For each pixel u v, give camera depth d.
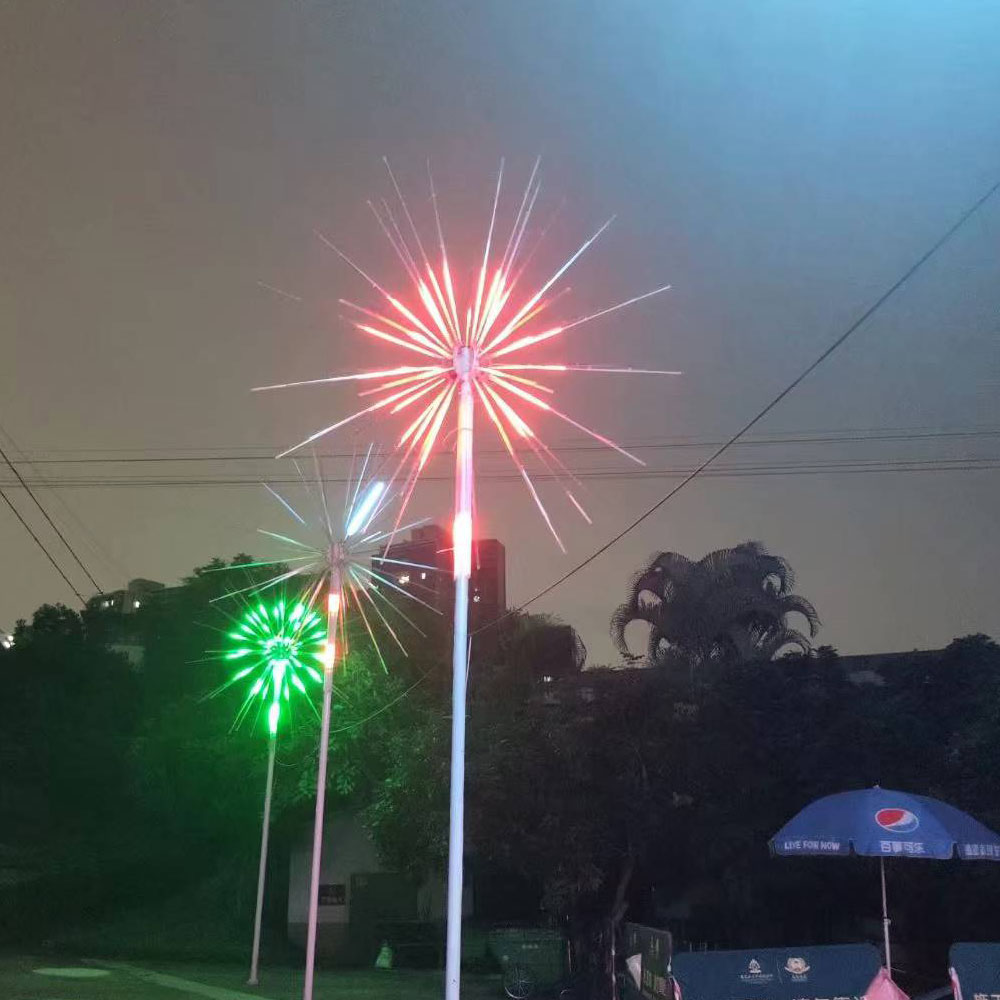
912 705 19.39
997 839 10.83
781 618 27.30
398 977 20.88
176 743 29.59
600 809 18.14
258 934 20.05
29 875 29.34
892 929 18.75
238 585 33.22
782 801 18.69
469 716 19.47
